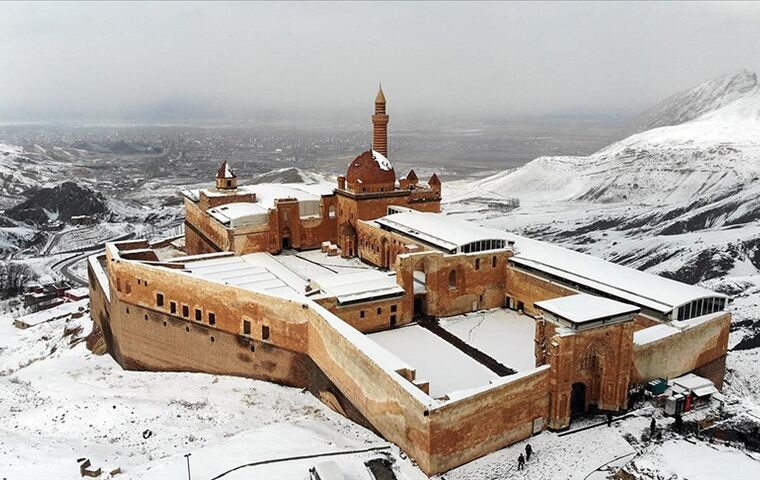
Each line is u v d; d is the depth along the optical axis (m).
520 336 60.84
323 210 88.06
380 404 46.09
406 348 58.00
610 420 47.75
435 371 52.81
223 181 91.19
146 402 60.06
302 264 79.00
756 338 97.75
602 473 41.28
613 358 47.56
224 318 63.72
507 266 68.81
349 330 52.03
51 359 84.69
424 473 41.09
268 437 47.38
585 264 63.50
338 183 87.69
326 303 59.41
